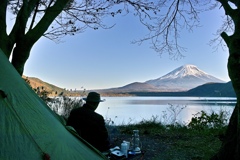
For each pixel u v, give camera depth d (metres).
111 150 3.86
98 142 3.82
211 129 8.97
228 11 4.66
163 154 5.83
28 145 2.08
